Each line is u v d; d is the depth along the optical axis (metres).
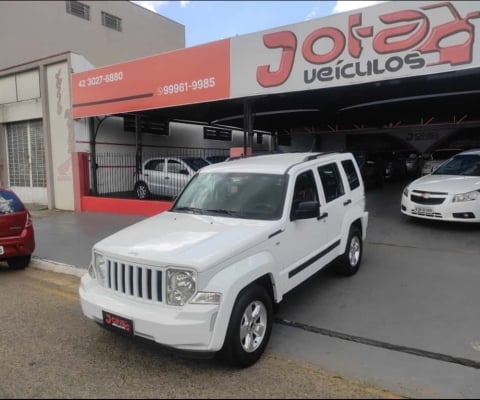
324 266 5.18
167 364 3.68
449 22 6.92
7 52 19.80
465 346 3.96
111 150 14.35
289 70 8.61
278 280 4.08
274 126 21.23
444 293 5.32
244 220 4.29
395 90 11.26
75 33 23.31
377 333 4.29
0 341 4.20
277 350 3.96
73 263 7.26
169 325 3.24
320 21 8.12
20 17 20.39
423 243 7.68
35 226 10.82
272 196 4.52
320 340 4.16
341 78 8.03
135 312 3.45
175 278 3.37
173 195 13.41
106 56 25.30
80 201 13.02
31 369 3.61
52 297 5.64
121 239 4.05
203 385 3.32
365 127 22.67
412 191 8.83
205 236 3.86
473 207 7.92
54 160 13.68
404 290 5.47
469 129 21.08
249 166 5.08
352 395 3.16
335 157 5.96
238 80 9.33
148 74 10.84
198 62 9.90
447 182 8.53
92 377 3.46
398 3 7.32
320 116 17.66
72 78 12.60
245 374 3.50
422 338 4.15
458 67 6.91
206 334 3.24
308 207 4.32
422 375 3.46
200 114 14.92
